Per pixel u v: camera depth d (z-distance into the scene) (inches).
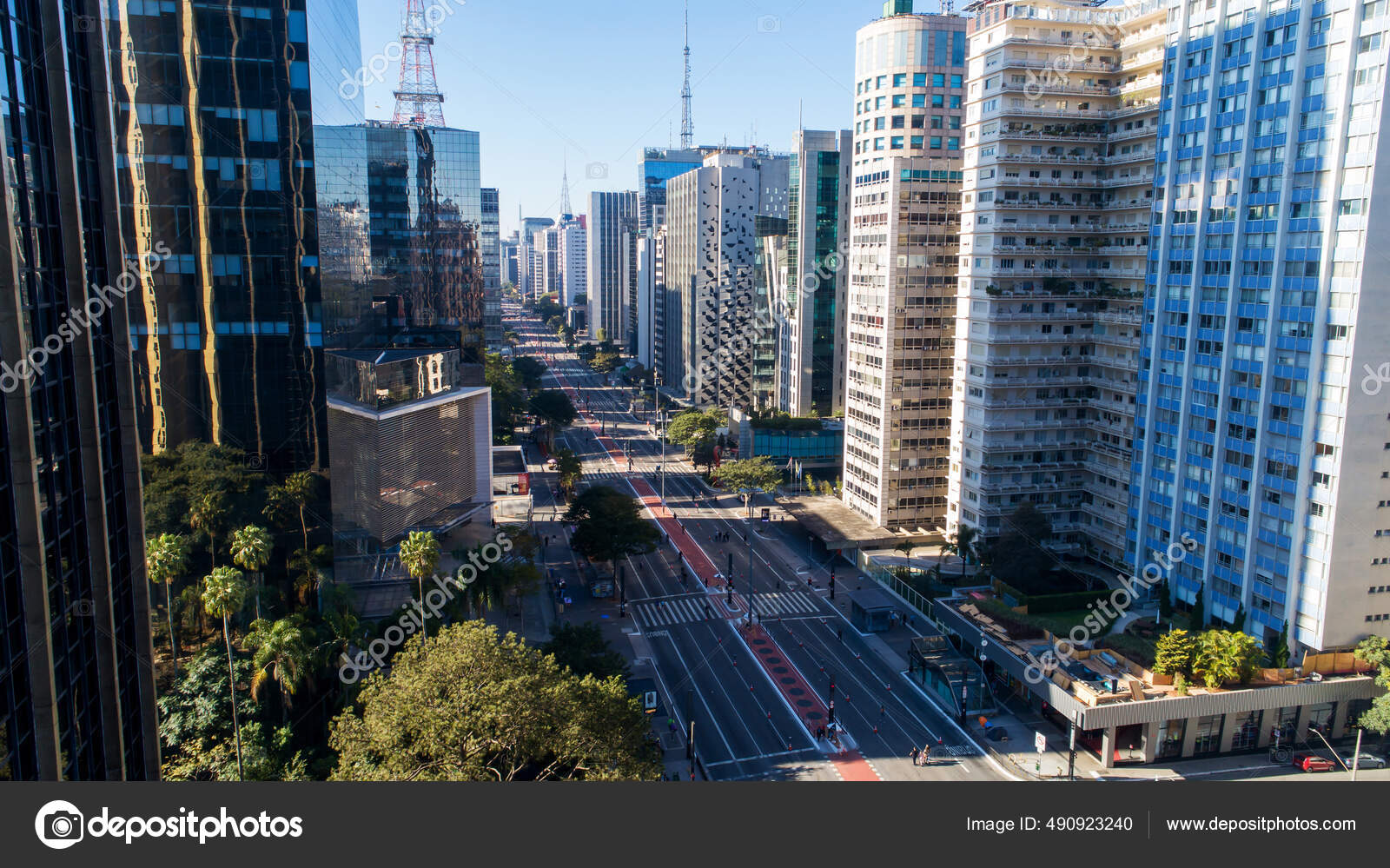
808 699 3558.1
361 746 2091.5
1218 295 3636.8
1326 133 3137.3
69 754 1678.2
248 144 2677.2
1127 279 4562.0
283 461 2822.3
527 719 2044.8
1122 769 3038.9
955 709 3447.3
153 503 2709.2
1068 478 4896.7
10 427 1487.5
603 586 4736.7
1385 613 3240.7
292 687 2469.2
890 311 5132.9
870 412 5438.0
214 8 2605.8
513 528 4424.2
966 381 4940.9
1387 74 2920.8
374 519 3708.2
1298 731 3186.5
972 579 4461.1
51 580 1632.6
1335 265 3107.8
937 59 5344.5
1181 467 3833.7
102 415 1936.5
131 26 2564.0
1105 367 4670.3
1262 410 3408.0
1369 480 3144.7
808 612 4520.2
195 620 2709.2
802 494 6368.1
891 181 5022.1
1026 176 4596.5
